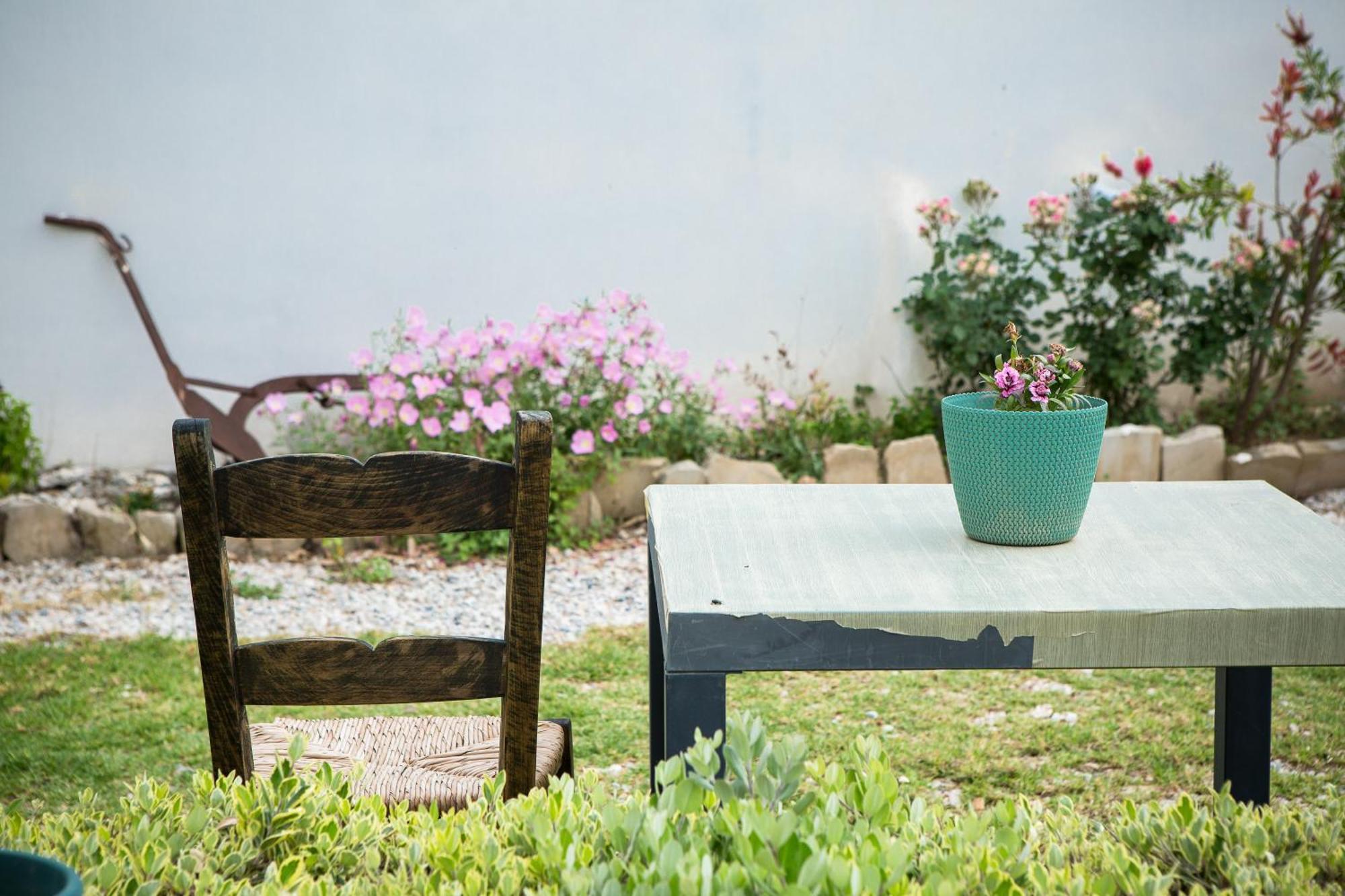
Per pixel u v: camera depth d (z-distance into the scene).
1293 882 1.17
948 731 3.21
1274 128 5.70
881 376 5.71
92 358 5.30
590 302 5.52
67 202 5.21
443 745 1.99
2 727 3.29
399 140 5.33
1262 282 5.37
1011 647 1.50
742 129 5.50
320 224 5.33
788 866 1.08
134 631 4.05
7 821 1.27
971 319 5.39
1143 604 1.51
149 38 5.16
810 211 5.58
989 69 5.57
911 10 5.50
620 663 3.71
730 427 5.47
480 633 4.01
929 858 1.17
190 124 5.21
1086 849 1.29
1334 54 5.64
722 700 1.52
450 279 5.43
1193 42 5.62
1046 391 1.74
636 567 4.68
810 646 1.51
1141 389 5.54
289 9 5.20
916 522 1.95
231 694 1.60
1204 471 5.30
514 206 5.43
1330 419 5.68
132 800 1.38
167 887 1.22
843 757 3.02
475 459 1.59
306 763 1.88
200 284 5.30
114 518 4.83
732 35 5.43
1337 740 3.10
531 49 5.34
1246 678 1.84
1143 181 5.28
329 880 1.19
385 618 4.16
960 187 5.64
